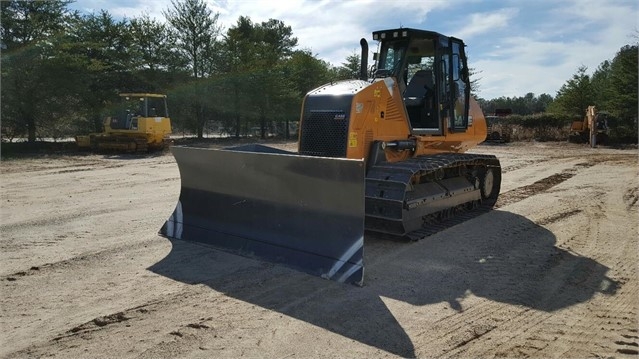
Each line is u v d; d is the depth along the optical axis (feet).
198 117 93.56
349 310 13.76
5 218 25.30
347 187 15.93
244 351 11.39
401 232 19.75
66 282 15.89
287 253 17.61
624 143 88.84
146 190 34.58
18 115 68.64
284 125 111.86
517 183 38.19
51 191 34.19
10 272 16.84
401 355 11.25
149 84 86.53
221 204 20.13
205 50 92.89
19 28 68.18
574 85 113.60
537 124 102.89
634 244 20.53
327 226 16.74
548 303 14.37
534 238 21.52
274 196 18.13
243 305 14.10
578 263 18.06
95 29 81.51
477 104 29.76
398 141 22.26
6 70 65.41
